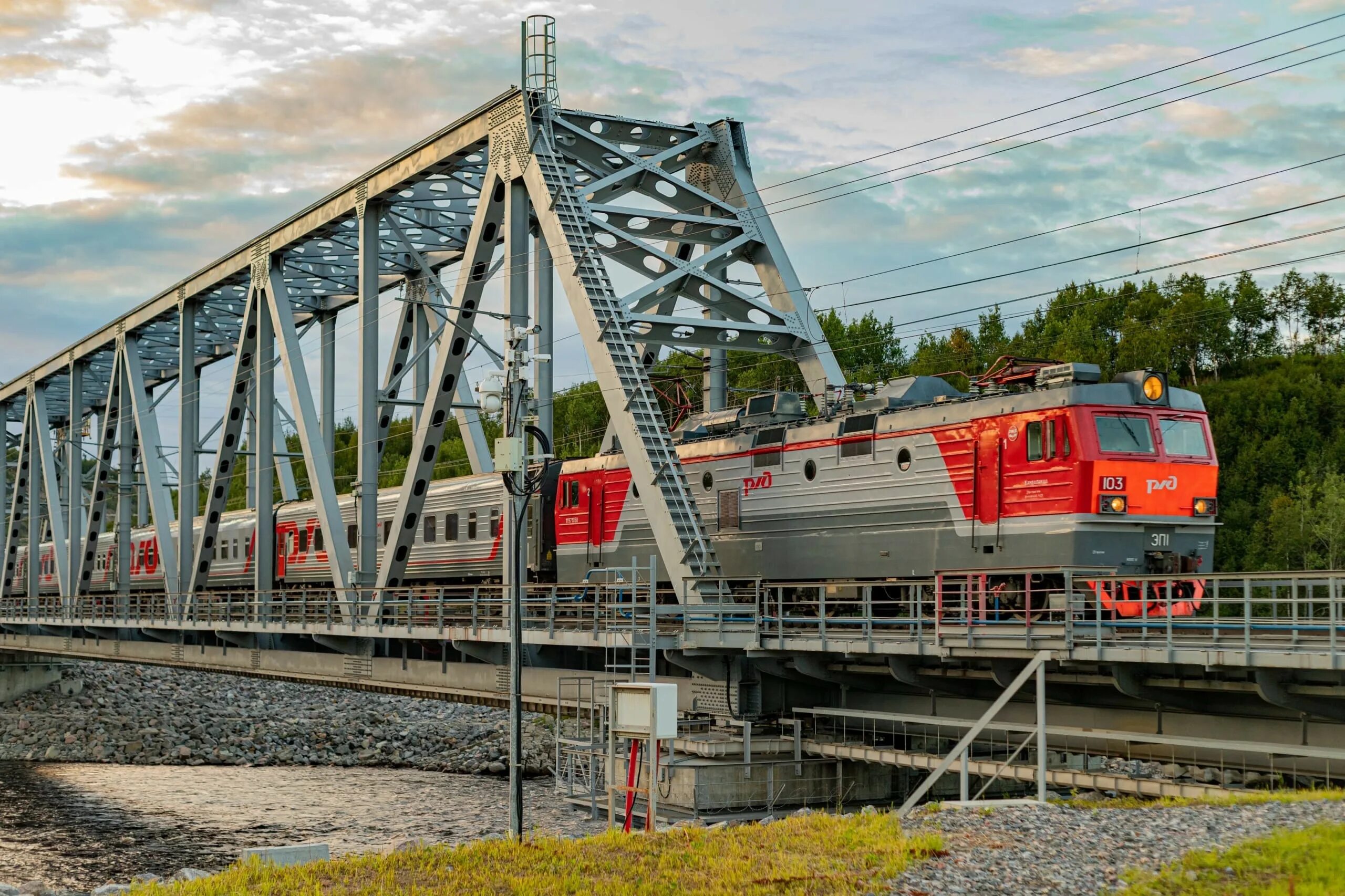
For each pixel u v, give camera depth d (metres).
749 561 36.16
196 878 21.77
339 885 18.69
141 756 59.38
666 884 17.92
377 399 43.97
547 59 37.56
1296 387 80.31
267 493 51.03
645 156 42.19
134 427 67.25
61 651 63.72
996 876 17.62
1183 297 92.88
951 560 30.06
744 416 38.03
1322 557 68.06
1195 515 28.44
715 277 39.53
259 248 51.41
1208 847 18.11
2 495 85.12
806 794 29.06
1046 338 95.12
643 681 29.41
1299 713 22.22
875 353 100.62
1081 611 24.50
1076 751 25.64
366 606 41.75
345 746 60.38
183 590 65.25
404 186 43.06
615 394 33.59
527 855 20.33
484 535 46.94
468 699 37.28
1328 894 15.34
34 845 39.62
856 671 28.66
